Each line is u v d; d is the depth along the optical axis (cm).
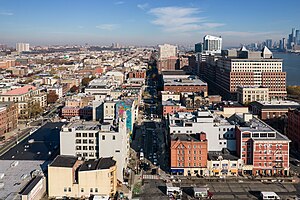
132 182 19038
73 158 18238
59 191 17088
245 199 17025
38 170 19100
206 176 19875
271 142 19812
